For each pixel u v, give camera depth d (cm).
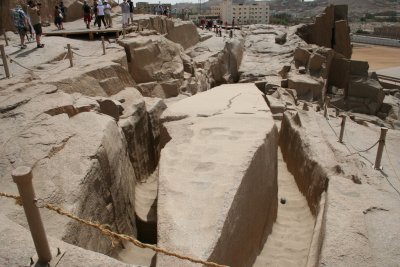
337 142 893
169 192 507
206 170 561
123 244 635
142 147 956
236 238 499
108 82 1038
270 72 2111
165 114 862
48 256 304
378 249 461
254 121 785
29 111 671
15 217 437
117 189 651
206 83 1883
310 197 742
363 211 538
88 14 1664
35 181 499
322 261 438
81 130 643
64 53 1237
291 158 971
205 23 3544
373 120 1812
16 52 1221
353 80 2233
